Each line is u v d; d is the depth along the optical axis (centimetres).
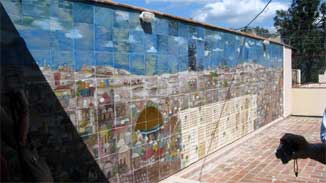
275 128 1100
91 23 444
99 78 457
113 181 485
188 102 666
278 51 1239
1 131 317
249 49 962
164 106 594
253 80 1002
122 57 496
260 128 1066
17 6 353
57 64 398
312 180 599
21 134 335
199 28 698
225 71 816
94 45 449
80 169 430
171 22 605
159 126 582
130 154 516
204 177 614
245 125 952
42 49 380
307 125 1158
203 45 716
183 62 647
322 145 155
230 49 841
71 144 417
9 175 319
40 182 327
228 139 848
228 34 827
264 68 1094
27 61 363
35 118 372
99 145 459
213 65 759
